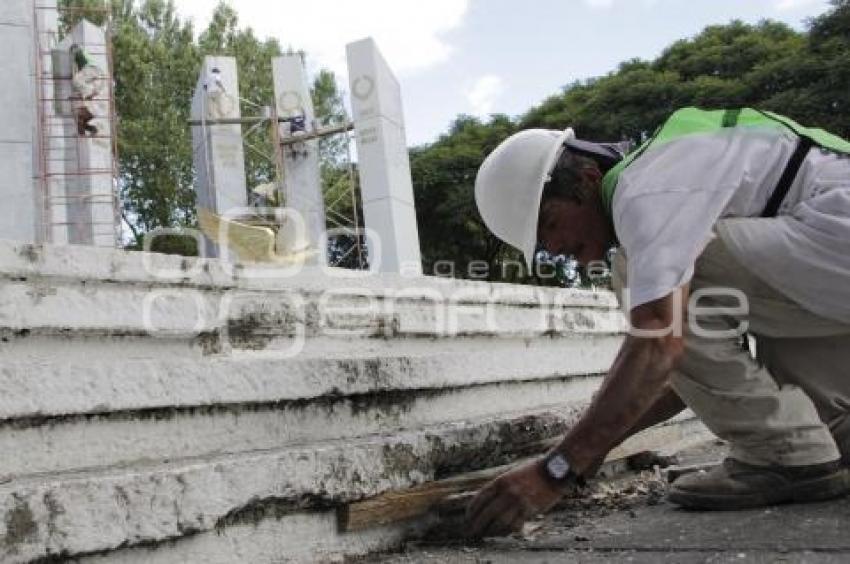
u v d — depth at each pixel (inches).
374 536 96.7
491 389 137.3
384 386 109.8
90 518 70.2
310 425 101.0
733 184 90.2
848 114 715.4
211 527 79.0
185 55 983.0
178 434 87.5
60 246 90.6
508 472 89.3
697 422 180.1
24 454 75.0
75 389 78.5
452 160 926.4
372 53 443.5
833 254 92.1
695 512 103.3
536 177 98.1
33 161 280.7
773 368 108.5
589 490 124.2
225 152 474.3
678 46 897.5
